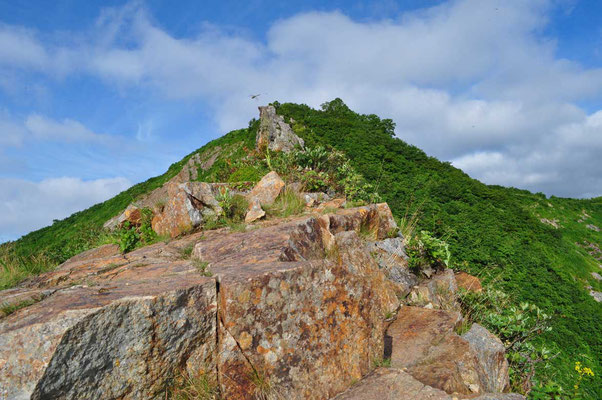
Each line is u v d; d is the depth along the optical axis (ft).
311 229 18.07
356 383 10.50
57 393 7.38
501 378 13.43
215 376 9.48
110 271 15.30
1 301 10.34
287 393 9.50
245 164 43.75
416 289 19.20
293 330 10.10
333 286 11.18
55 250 34.32
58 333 7.52
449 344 12.63
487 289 22.53
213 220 24.43
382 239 24.90
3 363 7.25
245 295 9.67
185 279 10.79
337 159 42.37
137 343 8.49
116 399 8.14
